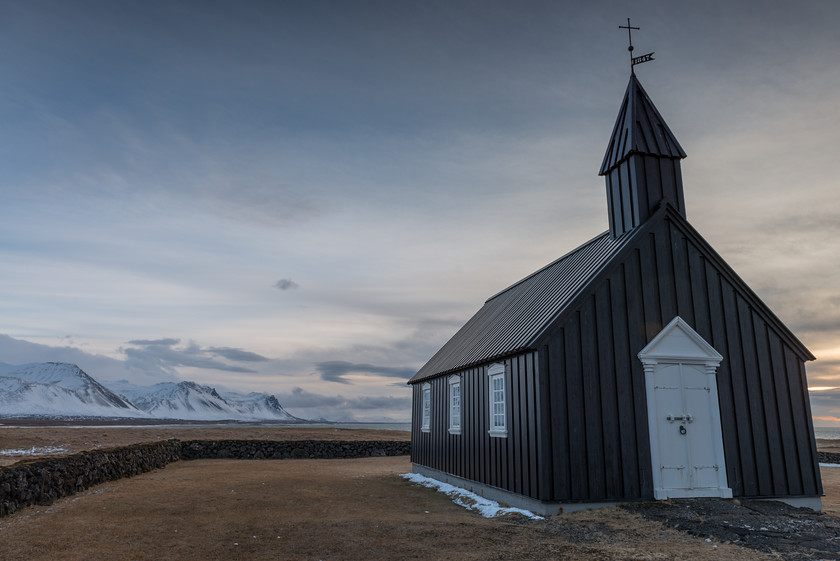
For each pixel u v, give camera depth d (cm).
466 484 1530
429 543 890
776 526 955
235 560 788
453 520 1094
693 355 1241
